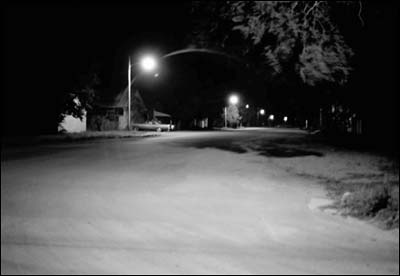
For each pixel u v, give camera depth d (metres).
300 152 26.28
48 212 9.98
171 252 7.43
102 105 53.16
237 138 39.28
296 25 12.18
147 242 7.99
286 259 7.29
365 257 7.61
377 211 10.85
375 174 17.80
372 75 19.12
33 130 37.22
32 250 7.29
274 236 8.76
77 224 9.04
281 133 56.00
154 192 12.85
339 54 12.94
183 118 73.56
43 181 13.86
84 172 16.12
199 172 17.34
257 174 17.23
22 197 11.43
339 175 17.53
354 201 11.49
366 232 9.31
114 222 9.33
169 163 19.73
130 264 6.73
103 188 13.10
